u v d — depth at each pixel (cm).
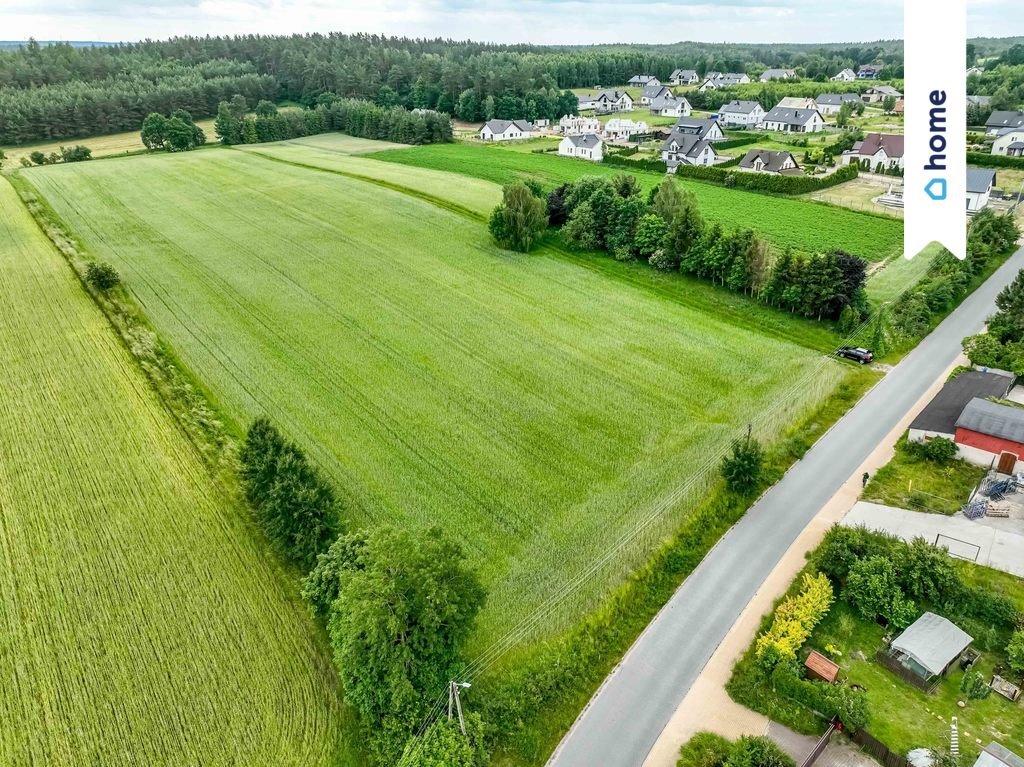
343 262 6894
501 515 3512
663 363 4975
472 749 2280
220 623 2888
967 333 5347
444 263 6888
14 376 4753
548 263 6925
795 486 3744
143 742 2434
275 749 2411
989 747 2273
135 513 3503
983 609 2831
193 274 6569
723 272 6138
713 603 3045
